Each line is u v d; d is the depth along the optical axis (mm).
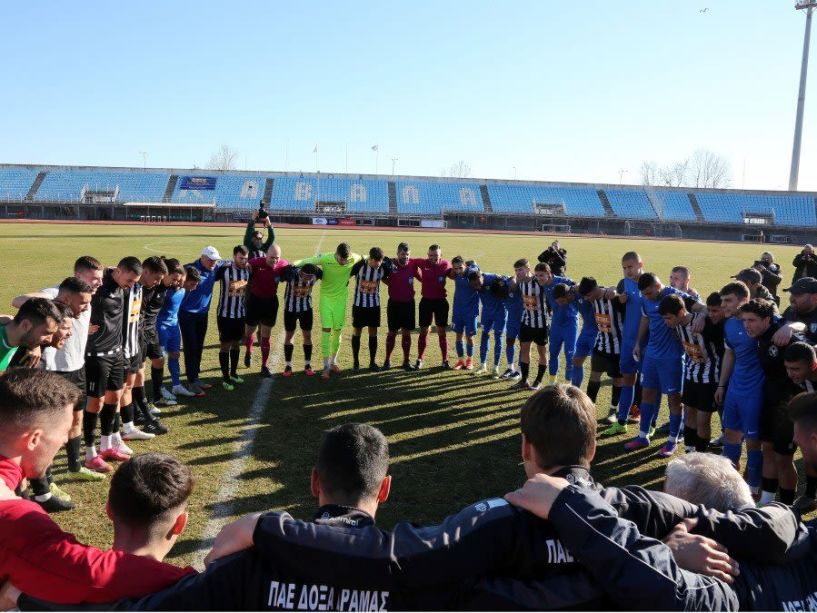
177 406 7824
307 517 4922
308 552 1868
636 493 2283
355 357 10148
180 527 2244
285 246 33250
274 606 1886
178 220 65625
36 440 2365
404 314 10000
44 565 1993
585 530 1909
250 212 66812
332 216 69812
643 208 76812
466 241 44406
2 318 4156
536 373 10539
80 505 5066
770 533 2188
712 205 76188
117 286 5926
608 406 8891
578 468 2238
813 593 2227
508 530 1978
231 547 1975
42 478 4805
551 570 1977
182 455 6172
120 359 6016
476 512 2049
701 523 2227
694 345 6270
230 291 8438
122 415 6562
